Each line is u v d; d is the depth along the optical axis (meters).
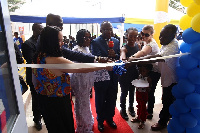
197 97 1.87
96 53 2.44
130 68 2.74
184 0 1.99
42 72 1.55
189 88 1.92
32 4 5.78
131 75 2.79
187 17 1.99
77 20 5.41
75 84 2.23
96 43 2.46
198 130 2.01
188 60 1.87
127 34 2.75
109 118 2.73
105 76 2.38
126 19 6.04
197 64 1.89
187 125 1.99
